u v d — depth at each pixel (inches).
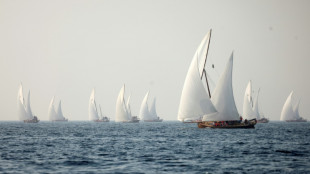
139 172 5767.7
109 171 5841.5
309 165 6353.3
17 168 6058.1
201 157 7214.6
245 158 7101.4
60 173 5684.1
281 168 6087.6
